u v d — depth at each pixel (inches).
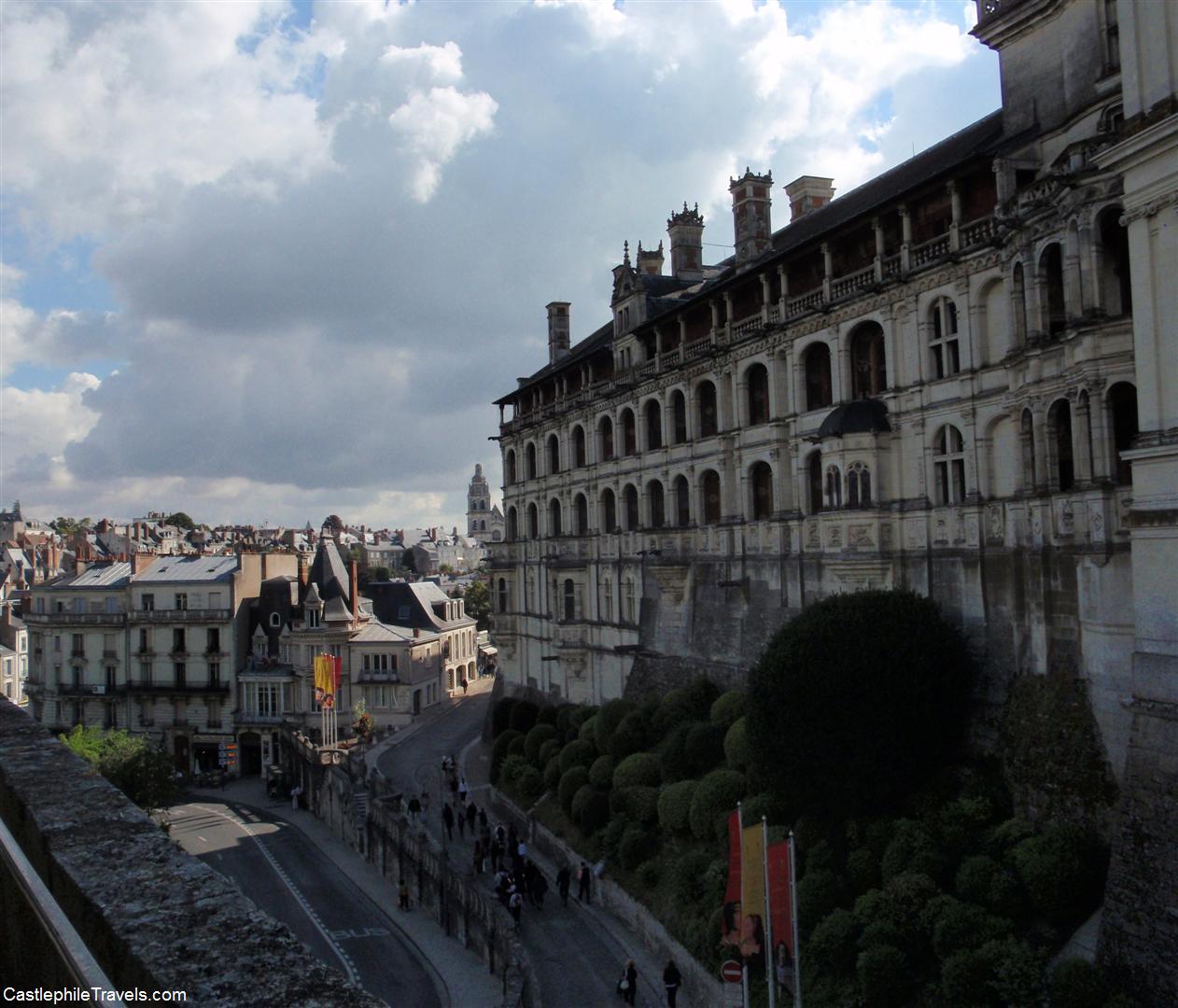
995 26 1504.7
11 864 298.5
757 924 1146.7
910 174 1926.7
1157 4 1015.6
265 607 3937.0
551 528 3046.3
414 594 4495.6
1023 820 1259.8
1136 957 976.3
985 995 1051.3
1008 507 1422.2
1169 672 1003.3
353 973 1710.1
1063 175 1200.8
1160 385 1021.2
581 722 2458.2
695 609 2253.9
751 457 2071.9
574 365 2837.1
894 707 1373.0
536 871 1817.2
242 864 2436.0
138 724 3895.2
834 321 1820.9
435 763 3090.6
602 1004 1390.3
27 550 7116.1
